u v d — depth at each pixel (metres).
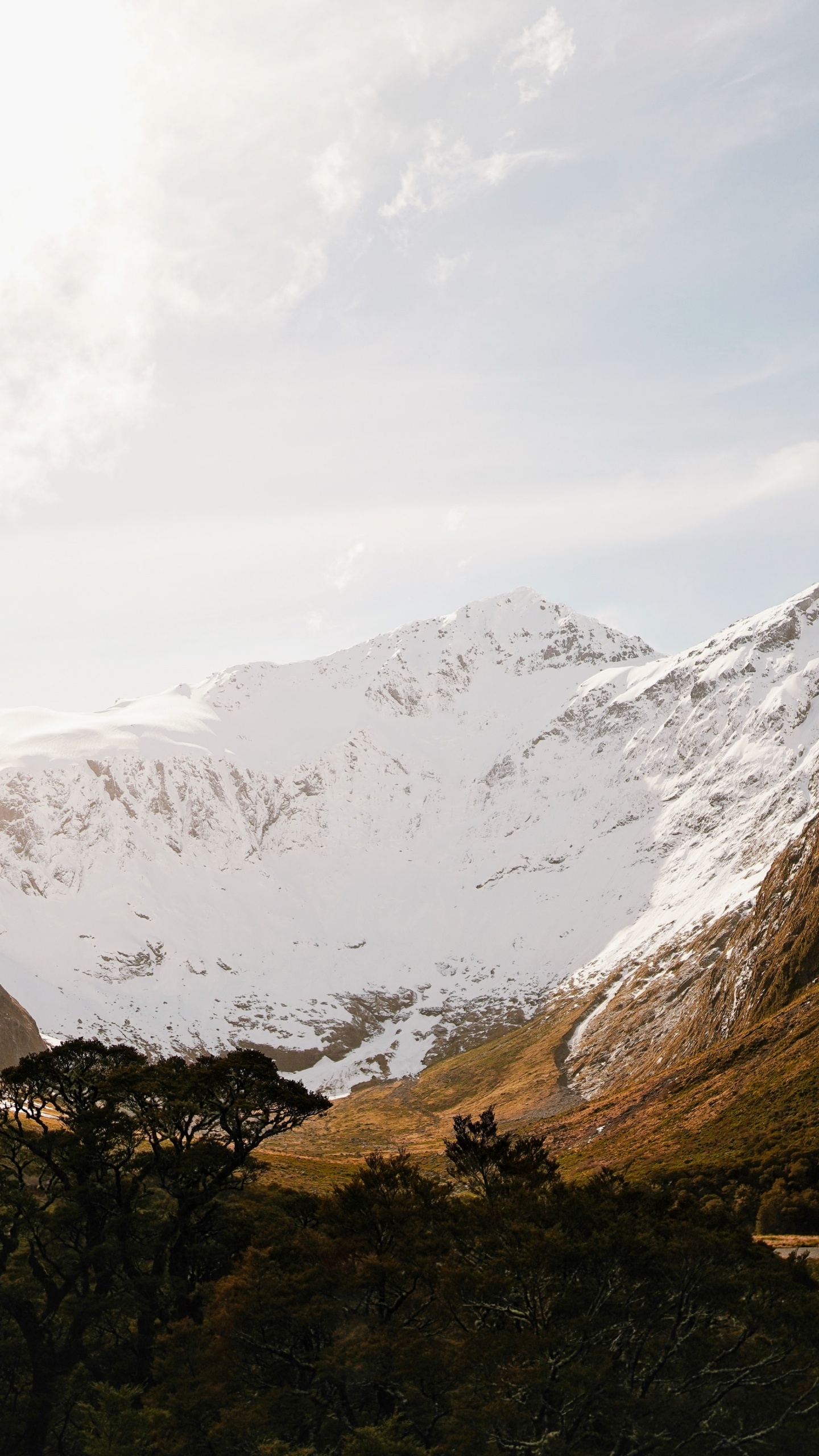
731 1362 32.75
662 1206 39.88
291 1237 42.97
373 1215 39.81
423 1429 33.88
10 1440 40.25
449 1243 37.84
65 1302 42.75
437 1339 34.62
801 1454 31.00
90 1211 45.44
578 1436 31.19
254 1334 35.62
